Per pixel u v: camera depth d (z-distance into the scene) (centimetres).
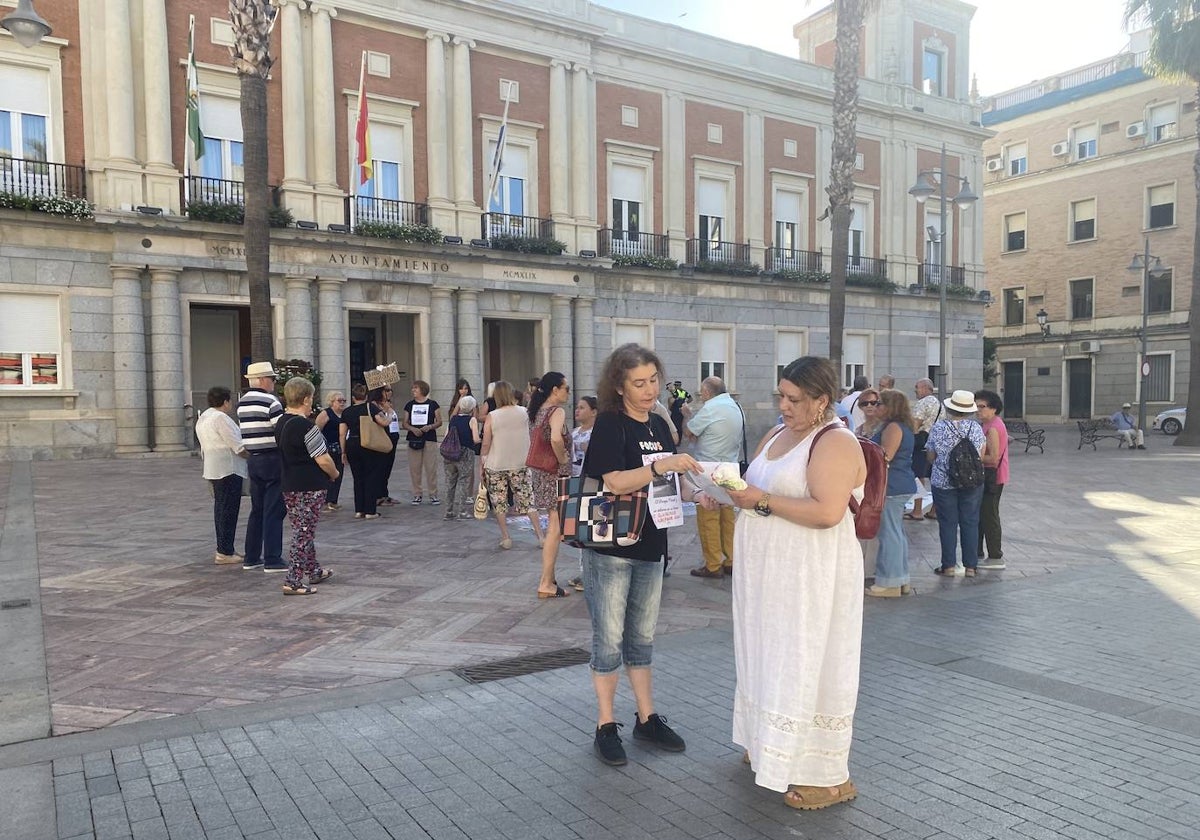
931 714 444
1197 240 2538
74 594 691
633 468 385
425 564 820
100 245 1916
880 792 357
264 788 359
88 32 1930
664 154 2859
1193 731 420
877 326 3350
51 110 1897
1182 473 1736
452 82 2436
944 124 3488
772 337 3067
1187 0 2453
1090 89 3950
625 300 2758
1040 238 4169
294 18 2162
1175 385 3650
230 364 2417
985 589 743
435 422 1273
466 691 478
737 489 342
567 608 661
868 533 355
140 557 838
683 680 498
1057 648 562
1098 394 3934
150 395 1989
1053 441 2844
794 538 342
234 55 1335
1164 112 3716
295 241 2138
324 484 706
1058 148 4088
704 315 2919
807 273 3097
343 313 2234
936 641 580
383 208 2325
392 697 467
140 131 1988
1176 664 526
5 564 798
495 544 926
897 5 3403
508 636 587
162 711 444
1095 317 3950
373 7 2275
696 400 2903
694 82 2900
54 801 346
